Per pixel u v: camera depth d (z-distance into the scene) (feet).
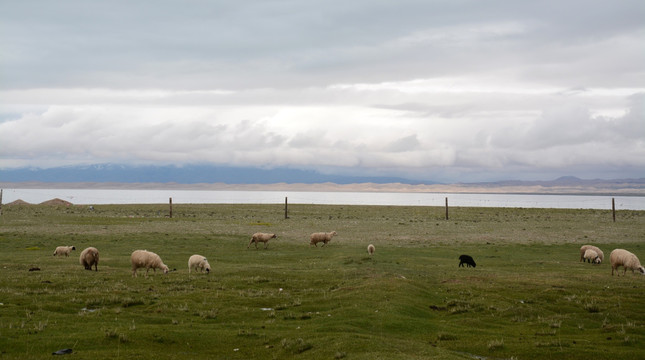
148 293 72.84
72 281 81.92
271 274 94.94
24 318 52.90
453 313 64.80
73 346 43.60
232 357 43.78
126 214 272.10
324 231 196.95
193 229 195.83
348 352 42.75
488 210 337.11
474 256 135.33
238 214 289.53
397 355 41.24
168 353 43.75
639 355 45.68
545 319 61.36
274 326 54.39
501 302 71.00
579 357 45.57
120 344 45.03
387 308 61.93
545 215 293.64
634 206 655.35
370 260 119.96
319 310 63.46
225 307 64.23
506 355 46.73
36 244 147.23
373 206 387.55
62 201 358.23
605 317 62.49
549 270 109.91
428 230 202.80
